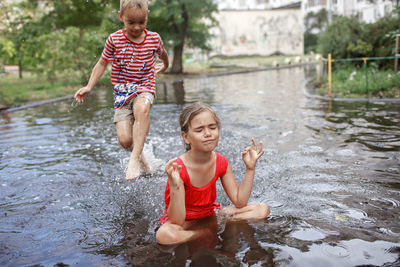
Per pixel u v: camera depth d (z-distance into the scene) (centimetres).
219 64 2711
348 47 1074
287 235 203
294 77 1493
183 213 213
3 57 1550
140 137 309
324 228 210
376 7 1538
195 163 226
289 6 3453
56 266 183
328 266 170
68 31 1407
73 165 376
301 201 254
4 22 1507
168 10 1758
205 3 1909
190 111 215
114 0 1380
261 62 2806
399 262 171
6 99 992
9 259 193
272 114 630
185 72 2044
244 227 215
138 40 308
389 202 245
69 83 1348
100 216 248
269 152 386
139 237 211
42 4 1631
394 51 915
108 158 398
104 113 716
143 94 317
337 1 1828
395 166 320
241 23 3391
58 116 716
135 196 286
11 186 318
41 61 1507
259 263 174
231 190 243
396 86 812
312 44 3562
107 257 189
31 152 438
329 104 711
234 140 450
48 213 257
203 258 181
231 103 798
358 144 400
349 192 266
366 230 206
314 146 402
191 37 2067
